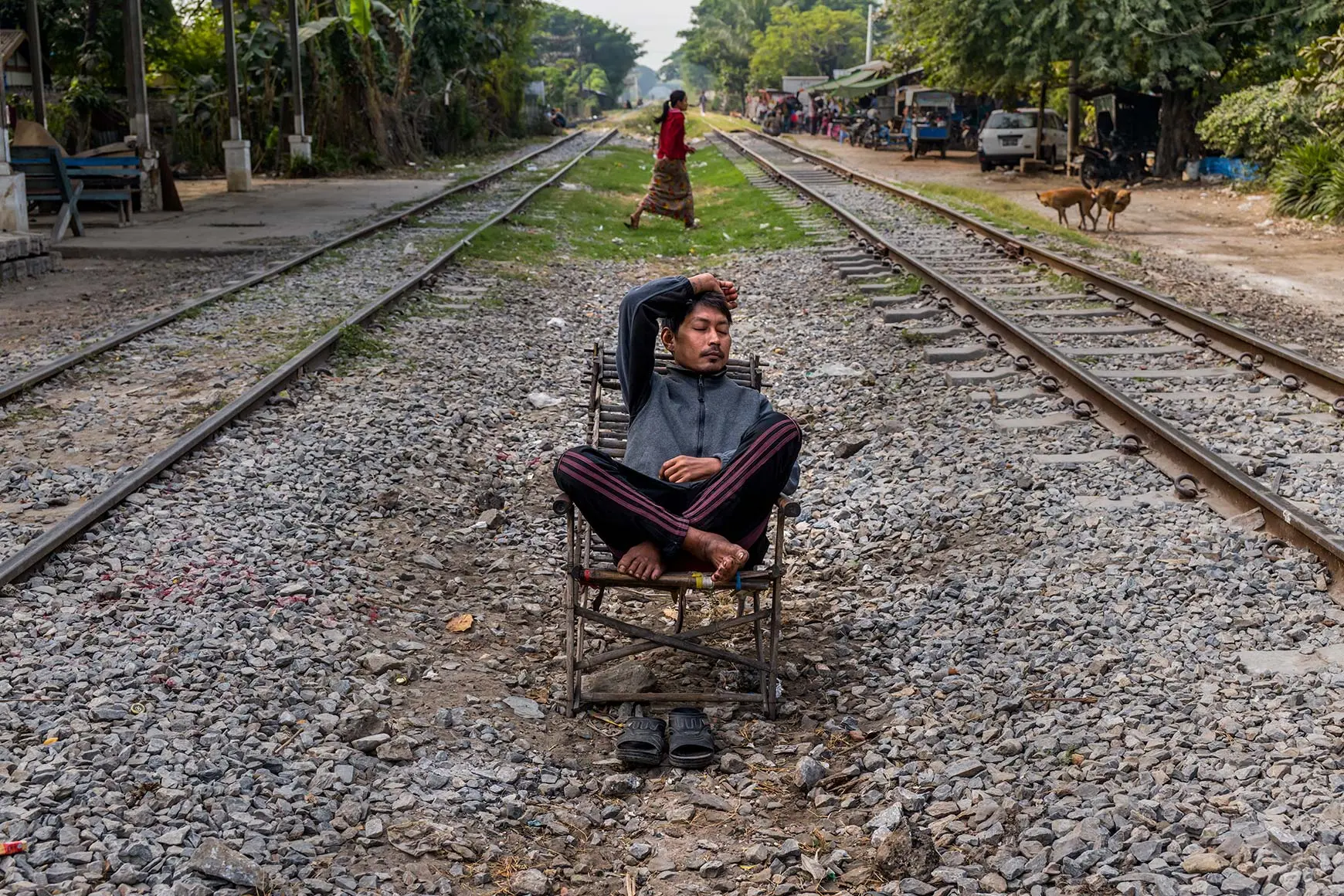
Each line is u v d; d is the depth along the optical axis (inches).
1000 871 138.4
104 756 150.8
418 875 136.6
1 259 530.6
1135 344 399.2
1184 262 627.2
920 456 293.4
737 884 141.4
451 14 1647.4
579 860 145.8
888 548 243.8
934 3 1202.0
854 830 151.2
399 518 252.1
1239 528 233.1
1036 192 1076.5
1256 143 982.4
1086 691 178.4
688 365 188.2
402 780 155.4
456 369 372.5
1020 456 286.2
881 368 384.5
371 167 1320.1
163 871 131.0
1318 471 270.1
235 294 466.9
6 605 190.9
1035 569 222.5
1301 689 174.7
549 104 3639.3
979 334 411.2
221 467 263.0
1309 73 810.2
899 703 180.5
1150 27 1059.9
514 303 493.0
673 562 176.6
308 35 1234.0
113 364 352.8
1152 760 157.5
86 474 256.1
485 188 1041.5
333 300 459.5
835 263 585.9
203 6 1387.8
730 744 175.0
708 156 1697.8
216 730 159.8
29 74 749.9
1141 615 201.3
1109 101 1243.2
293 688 174.1
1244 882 131.0
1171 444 273.6
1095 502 253.8
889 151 1784.0
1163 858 136.9
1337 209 793.6
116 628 186.4
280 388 323.6
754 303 523.2
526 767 164.4
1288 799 146.9
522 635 208.8
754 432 172.4
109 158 746.2
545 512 266.1
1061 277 521.0
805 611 219.5
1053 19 1146.0
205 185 1111.6
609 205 948.6
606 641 207.6
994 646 196.1
